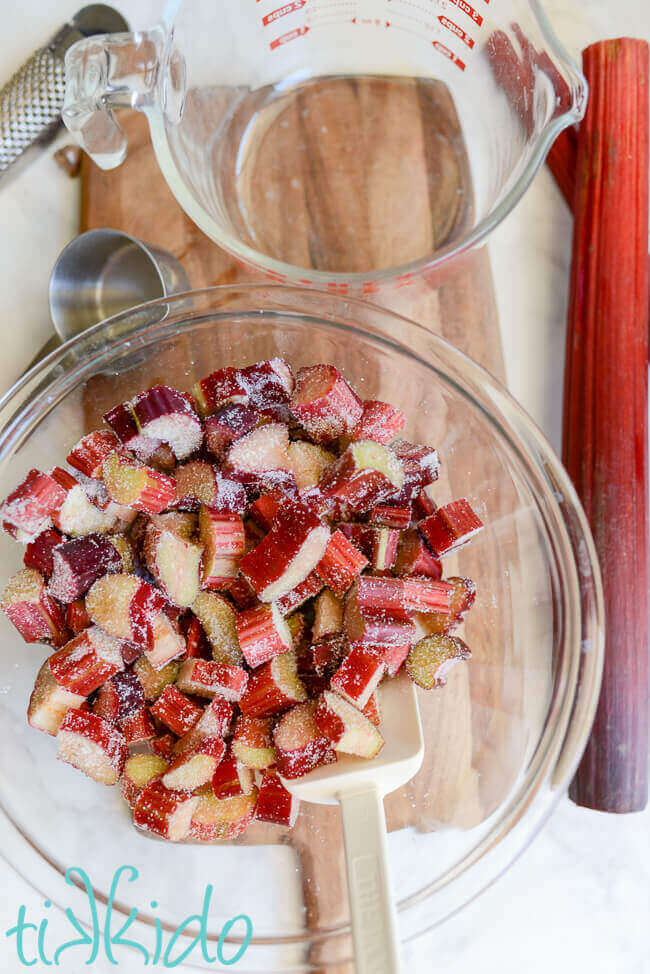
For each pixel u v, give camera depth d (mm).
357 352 596
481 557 602
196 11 578
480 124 625
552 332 632
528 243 633
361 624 542
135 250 608
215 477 556
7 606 560
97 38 548
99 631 552
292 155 633
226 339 595
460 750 590
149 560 553
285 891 587
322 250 627
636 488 599
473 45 610
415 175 631
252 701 549
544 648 592
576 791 605
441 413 598
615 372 598
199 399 565
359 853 530
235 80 628
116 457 554
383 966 509
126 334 578
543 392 633
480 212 619
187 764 540
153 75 547
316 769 543
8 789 581
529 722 592
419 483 575
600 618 578
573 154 619
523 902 624
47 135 616
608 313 599
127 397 596
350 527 562
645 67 601
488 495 603
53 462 591
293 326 589
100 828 582
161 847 586
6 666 585
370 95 634
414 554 564
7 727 584
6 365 622
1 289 621
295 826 589
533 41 560
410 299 623
